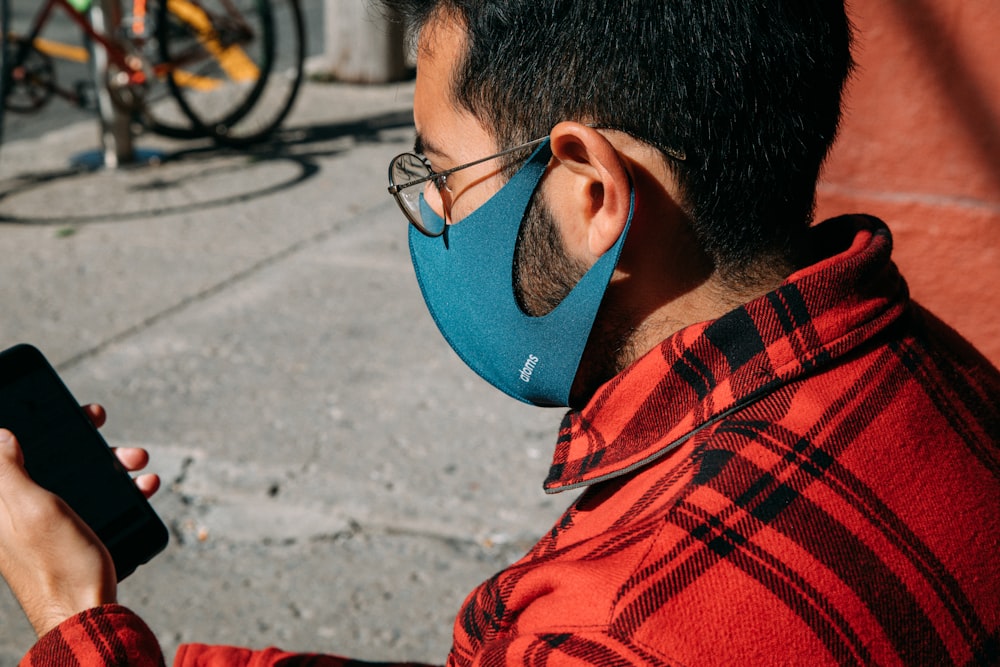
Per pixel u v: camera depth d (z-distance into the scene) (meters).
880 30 2.52
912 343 0.83
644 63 0.79
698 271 0.84
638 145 0.81
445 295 0.98
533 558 0.87
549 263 0.88
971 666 0.71
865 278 0.79
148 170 5.83
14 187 5.53
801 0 0.81
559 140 0.81
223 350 3.76
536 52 0.83
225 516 2.88
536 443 3.19
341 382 3.54
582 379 0.93
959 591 0.72
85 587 0.91
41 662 0.84
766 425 0.74
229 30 6.09
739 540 0.69
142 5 5.57
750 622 0.66
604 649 0.66
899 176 2.62
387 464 3.08
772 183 0.82
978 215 2.57
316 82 7.77
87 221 5.05
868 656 0.67
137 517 1.18
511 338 0.94
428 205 0.99
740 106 0.79
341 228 4.96
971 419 0.83
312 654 1.20
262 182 5.63
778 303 0.77
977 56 2.46
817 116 0.83
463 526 2.83
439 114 0.90
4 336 3.88
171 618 2.54
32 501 0.92
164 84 7.46
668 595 0.67
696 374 0.78
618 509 0.79
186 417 3.32
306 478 3.02
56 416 1.20
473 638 0.80
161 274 4.44
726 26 0.79
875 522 0.71
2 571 0.92
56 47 8.74
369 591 2.63
